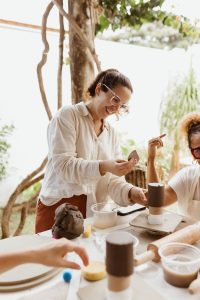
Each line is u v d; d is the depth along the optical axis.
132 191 1.50
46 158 2.53
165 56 3.46
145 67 3.42
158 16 2.71
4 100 2.87
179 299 0.78
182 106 3.45
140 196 1.45
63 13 2.20
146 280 0.87
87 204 1.62
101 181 1.64
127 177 1.86
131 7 2.49
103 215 1.26
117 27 2.51
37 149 3.12
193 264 0.87
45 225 1.69
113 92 1.51
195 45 3.37
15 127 2.96
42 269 0.89
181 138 1.60
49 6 2.27
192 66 3.45
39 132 3.11
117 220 1.35
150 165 1.65
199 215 1.52
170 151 3.01
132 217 1.38
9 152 2.95
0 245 1.05
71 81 2.32
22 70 2.91
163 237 1.08
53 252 0.80
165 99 3.56
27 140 3.04
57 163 1.50
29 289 0.83
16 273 0.87
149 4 2.57
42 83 2.44
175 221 1.23
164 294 0.81
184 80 3.48
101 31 2.45
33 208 2.95
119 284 0.68
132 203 1.52
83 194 1.61
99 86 1.59
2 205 2.89
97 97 1.61
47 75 2.95
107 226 1.27
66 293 0.80
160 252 0.93
